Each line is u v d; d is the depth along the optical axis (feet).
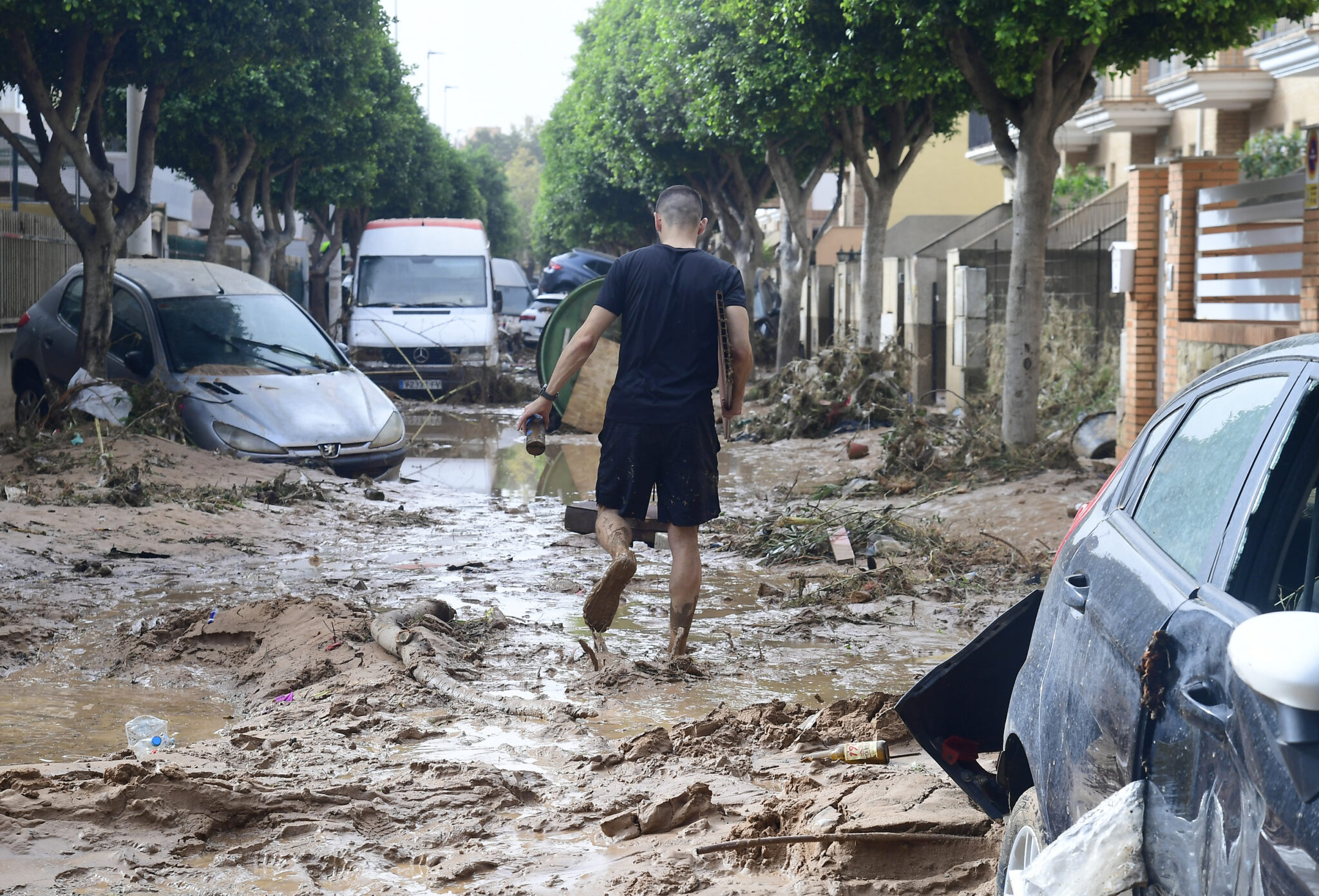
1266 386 8.39
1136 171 43.01
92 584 26.50
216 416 44.06
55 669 20.30
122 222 48.37
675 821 13.79
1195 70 72.59
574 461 54.24
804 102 58.18
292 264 148.36
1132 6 36.14
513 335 133.59
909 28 40.68
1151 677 7.41
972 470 42.63
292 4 52.29
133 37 49.44
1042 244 43.57
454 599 26.09
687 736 16.83
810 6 44.37
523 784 14.89
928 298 73.82
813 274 102.78
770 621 24.71
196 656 21.11
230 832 13.29
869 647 22.75
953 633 24.02
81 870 11.92
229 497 37.35
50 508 33.73
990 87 42.60
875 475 43.37
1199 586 7.72
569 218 169.68
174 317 47.50
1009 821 10.17
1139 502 9.86
